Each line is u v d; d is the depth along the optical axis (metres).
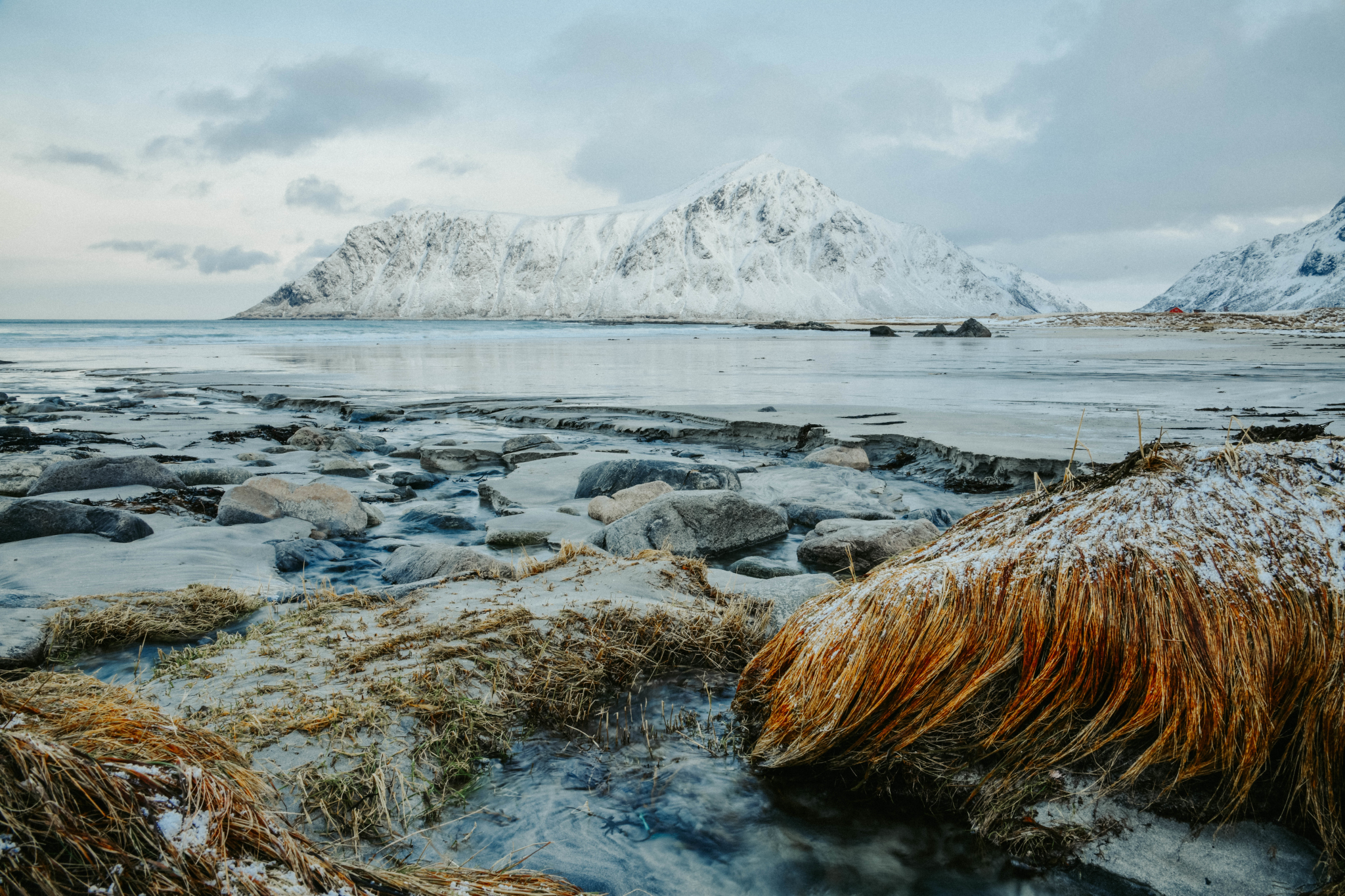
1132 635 2.37
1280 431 2.84
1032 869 2.14
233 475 6.74
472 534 5.56
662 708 3.09
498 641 3.30
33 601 3.88
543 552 5.09
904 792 2.47
